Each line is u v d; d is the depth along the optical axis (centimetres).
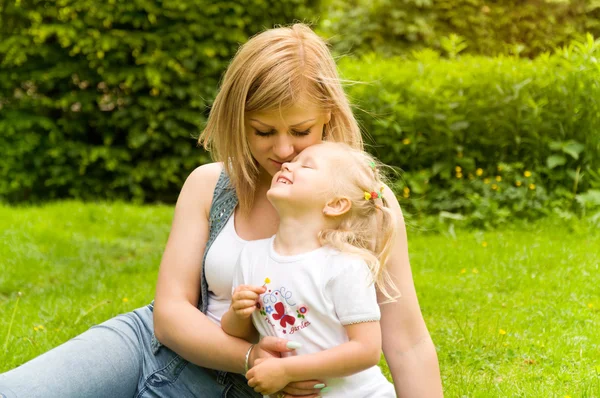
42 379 230
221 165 269
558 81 774
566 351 400
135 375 251
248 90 231
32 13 961
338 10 1248
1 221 786
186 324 241
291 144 237
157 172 997
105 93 989
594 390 340
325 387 224
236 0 966
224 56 988
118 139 1017
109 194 998
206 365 240
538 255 595
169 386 252
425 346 243
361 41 1183
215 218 255
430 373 241
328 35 1077
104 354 246
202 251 258
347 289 220
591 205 716
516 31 1198
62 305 517
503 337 418
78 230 800
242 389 250
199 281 258
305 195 229
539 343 411
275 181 234
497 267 572
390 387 236
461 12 1185
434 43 1176
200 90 975
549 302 489
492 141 789
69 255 690
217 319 250
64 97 975
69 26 951
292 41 235
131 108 973
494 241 662
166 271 255
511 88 789
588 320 448
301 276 225
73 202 945
